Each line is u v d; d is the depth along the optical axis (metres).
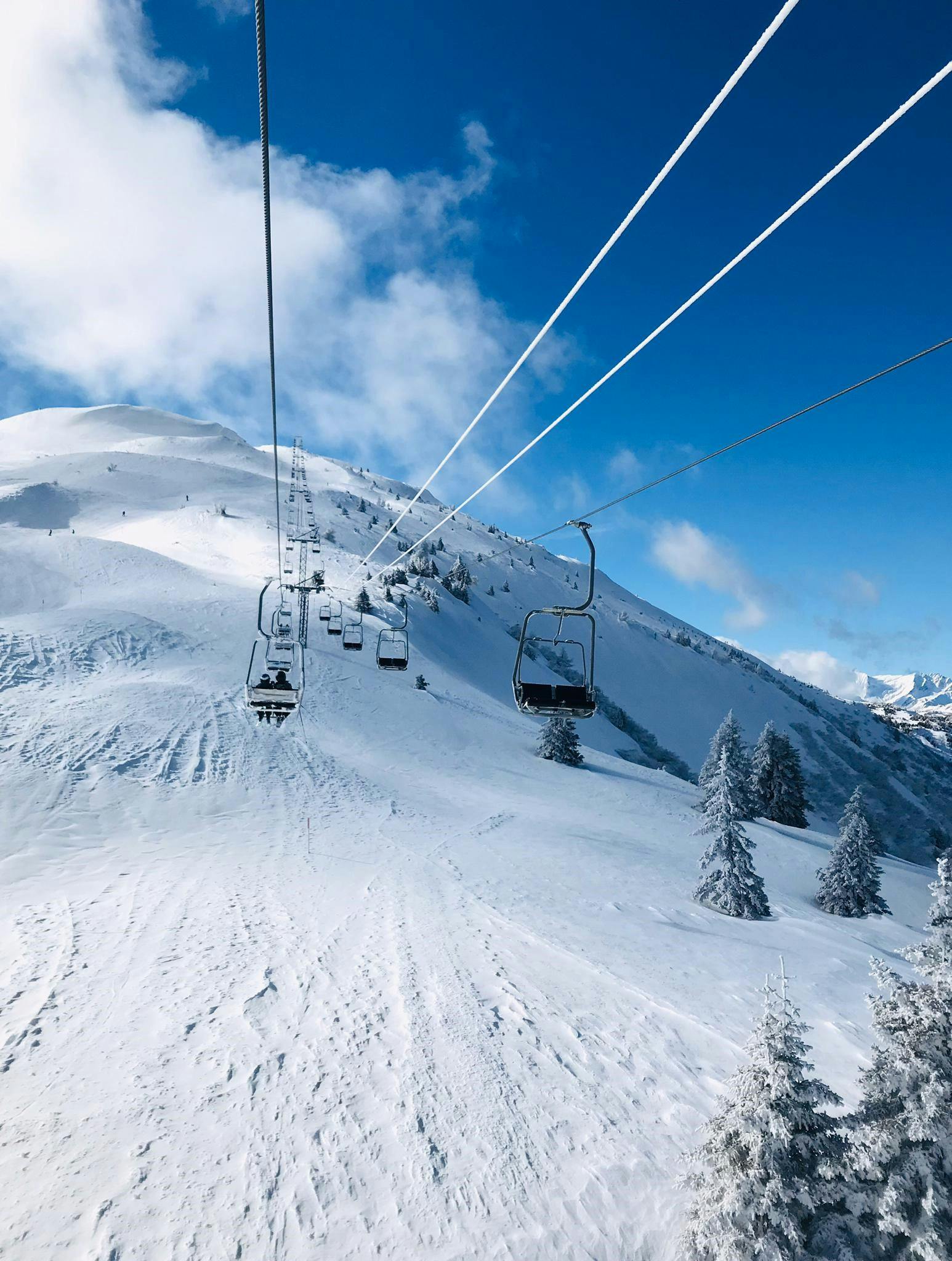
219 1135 9.81
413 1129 10.54
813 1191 7.92
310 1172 9.39
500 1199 9.53
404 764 46.31
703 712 140.38
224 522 130.25
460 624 113.19
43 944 15.68
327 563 109.38
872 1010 8.89
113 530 134.25
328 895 21.77
